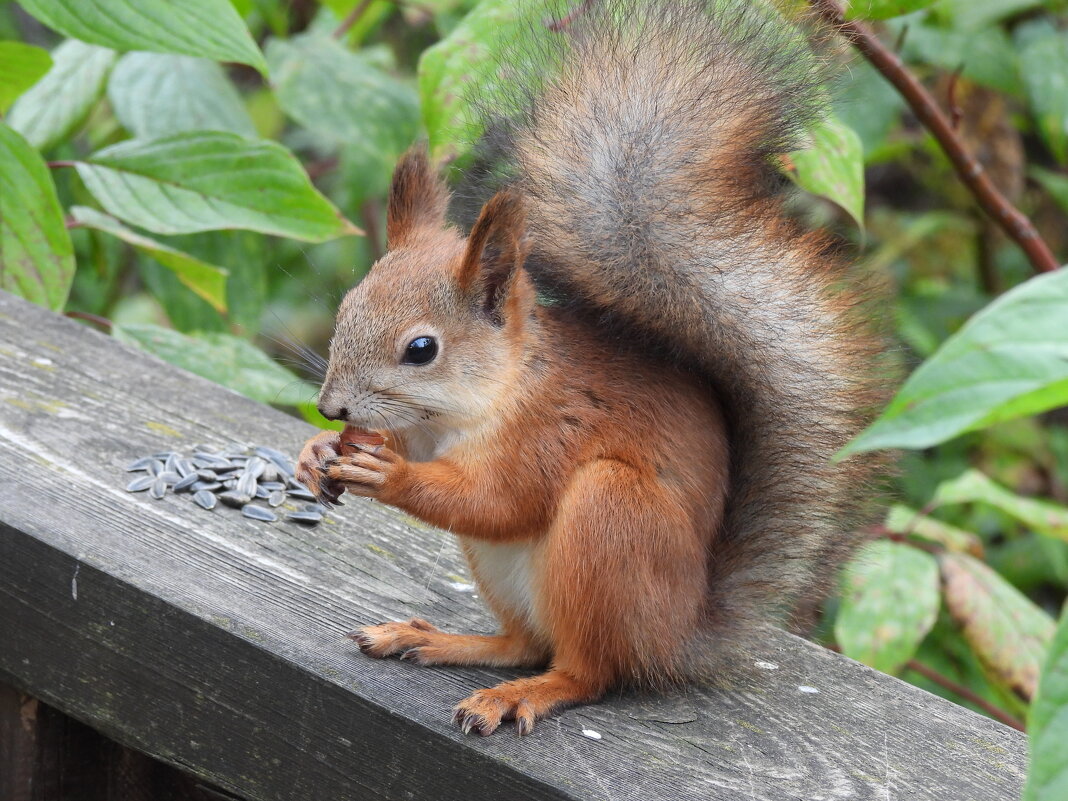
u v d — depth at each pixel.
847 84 2.13
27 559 2.08
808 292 2.10
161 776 2.10
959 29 2.44
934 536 2.29
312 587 2.08
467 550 2.08
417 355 2.08
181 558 2.08
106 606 2.07
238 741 2.04
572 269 2.11
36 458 2.13
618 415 2.07
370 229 2.84
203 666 2.05
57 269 2.27
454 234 2.13
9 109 2.39
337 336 2.09
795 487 2.09
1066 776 1.73
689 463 2.07
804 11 2.13
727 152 2.10
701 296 2.09
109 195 2.28
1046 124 2.43
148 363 2.23
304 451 2.09
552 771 2.01
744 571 2.08
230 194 2.28
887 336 2.11
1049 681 1.77
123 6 2.20
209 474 2.14
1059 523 2.28
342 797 2.03
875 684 2.06
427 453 2.11
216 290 2.32
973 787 2.01
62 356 2.22
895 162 3.06
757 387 2.09
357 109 2.39
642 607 2.05
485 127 2.12
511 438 2.07
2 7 2.79
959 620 2.25
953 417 1.66
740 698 2.05
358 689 2.03
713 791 2.00
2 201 2.26
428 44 3.11
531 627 2.07
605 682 2.05
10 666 2.09
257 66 2.20
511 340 2.08
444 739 2.02
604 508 2.05
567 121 2.11
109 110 2.70
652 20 2.12
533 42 2.13
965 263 2.91
